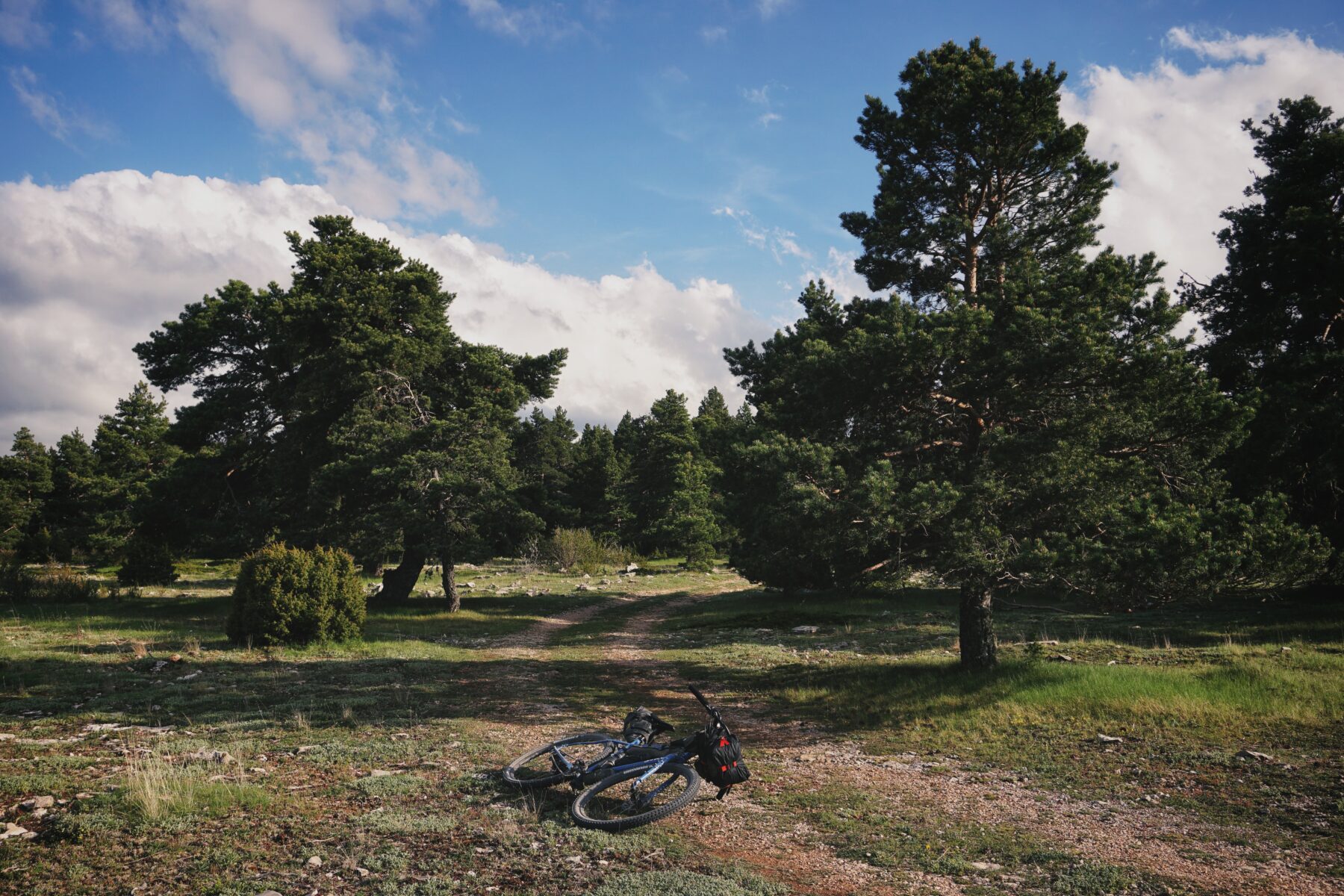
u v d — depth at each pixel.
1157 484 14.62
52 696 11.90
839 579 15.30
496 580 52.34
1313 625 20.11
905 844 6.38
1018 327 13.65
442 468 31.98
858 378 14.48
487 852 5.61
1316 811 7.01
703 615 32.28
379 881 4.96
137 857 5.26
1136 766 8.77
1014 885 5.48
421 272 36.47
